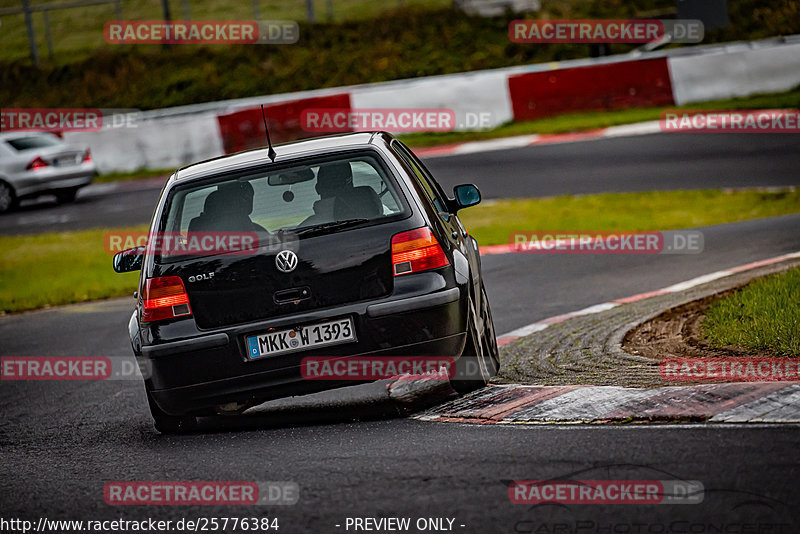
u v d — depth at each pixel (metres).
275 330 19.91
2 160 80.31
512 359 25.72
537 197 63.75
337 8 132.88
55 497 17.09
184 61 117.88
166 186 21.59
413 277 20.08
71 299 49.16
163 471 18.05
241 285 20.06
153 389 20.42
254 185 20.89
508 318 32.94
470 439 17.42
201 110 93.25
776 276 30.73
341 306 19.92
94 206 77.38
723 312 27.23
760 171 64.50
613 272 40.62
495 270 44.34
